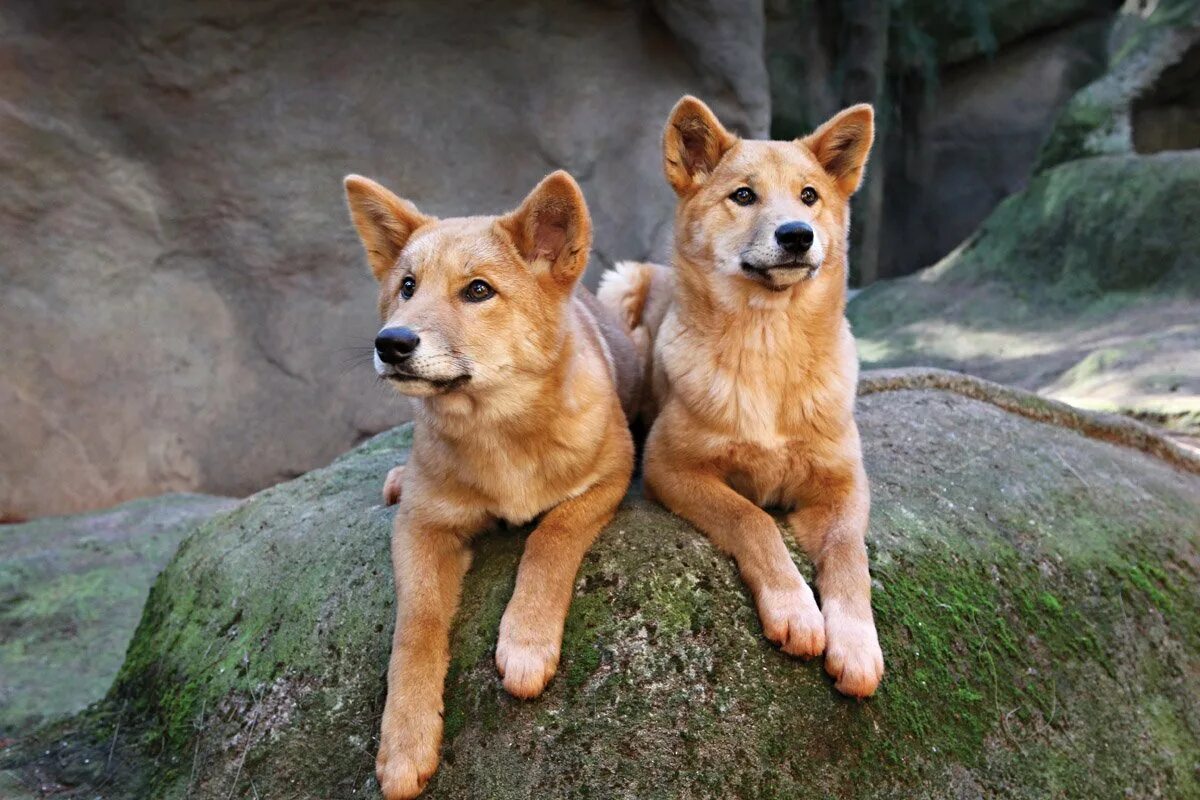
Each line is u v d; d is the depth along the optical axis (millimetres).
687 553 2805
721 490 2986
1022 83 14680
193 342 7598
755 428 3066
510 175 8562
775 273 2986
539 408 2885
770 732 2488
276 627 3299
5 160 6891
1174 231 9188
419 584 2854
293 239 7836
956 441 3957
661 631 2605
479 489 2939
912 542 3121
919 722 2691
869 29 13531
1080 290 9594
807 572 2846
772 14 13062
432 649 2723
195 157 7531
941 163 15000
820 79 13797
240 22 7516
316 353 7926
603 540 2889
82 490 7090
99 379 7230
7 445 6891
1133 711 3174
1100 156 10562
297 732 2969
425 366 2662
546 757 2480
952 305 10242
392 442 4621
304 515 3766
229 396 7699
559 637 2613
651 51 9008
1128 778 2998
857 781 2516
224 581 3672
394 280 3025
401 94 8148
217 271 7754
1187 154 9547
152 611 4004
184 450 7488
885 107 14469
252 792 2920
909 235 15219
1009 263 10359
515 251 2918
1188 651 3486
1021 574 3268
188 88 7426
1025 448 4035
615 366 3777
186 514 6633
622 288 4703
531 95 8539
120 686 3816
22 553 5961
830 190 3338
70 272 7180
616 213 8867
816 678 2578
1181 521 3982
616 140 8867
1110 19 14445
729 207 3234
